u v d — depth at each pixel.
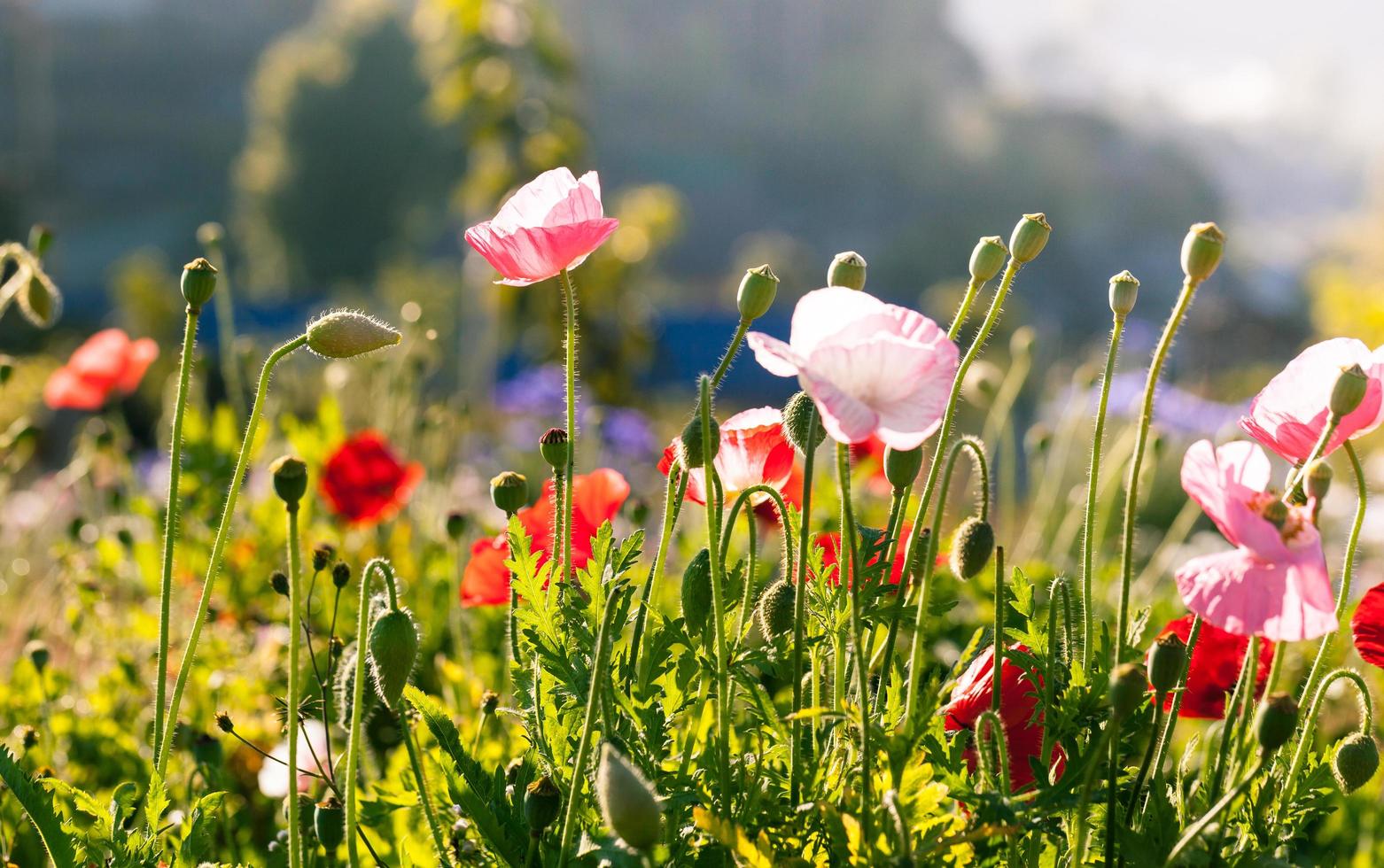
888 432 1.55
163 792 1.61
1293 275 57.09
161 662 1.61
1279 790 1.62
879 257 65.00
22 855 1.79
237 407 2.54
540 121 6.70
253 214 44.72
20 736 1.82
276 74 44.91
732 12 79.75
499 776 1.64
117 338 2.68
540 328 6.94
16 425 2.40
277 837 1.72
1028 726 1.61
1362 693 1.58
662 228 7.07
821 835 1.58
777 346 1.53
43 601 2.42
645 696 1.62
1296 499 1.60
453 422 2.76
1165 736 1.60
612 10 79.19
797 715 1.55
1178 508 5.14
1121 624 1.57
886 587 1.60
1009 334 13.66
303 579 2.17
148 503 2.33
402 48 43.91
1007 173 74.12
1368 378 1.57
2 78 54.53
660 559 1.63
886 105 75.62
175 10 73.00
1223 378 12.31
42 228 1.97
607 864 1.56
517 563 1.61
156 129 68.12
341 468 2.26
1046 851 1.59
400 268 16.02
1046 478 2.95
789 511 1.66
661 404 8.37
